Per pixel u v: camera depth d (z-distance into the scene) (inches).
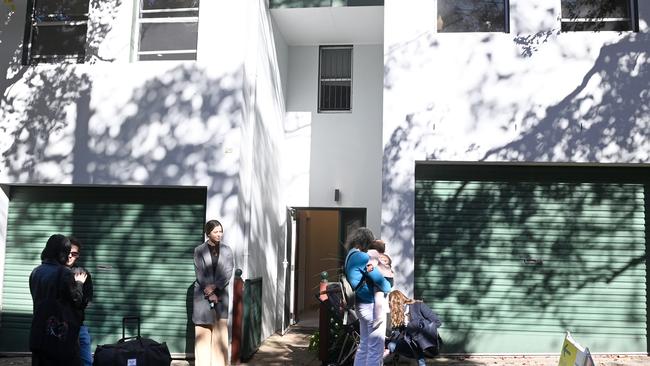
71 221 331.9
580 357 143.4
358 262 230.8
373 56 421.7
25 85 331.0
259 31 343.6
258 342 343.6
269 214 377.1
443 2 330.0
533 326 316.2
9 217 334.6
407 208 312.3
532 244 319.6
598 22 321.7
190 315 319.6
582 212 319.6
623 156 308.5
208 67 320.5
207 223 284.4
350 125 415.8
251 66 334.0
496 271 319.3
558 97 312.8
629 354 311.9
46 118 327.3
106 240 328.8
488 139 313.0
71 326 193.2
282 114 412.5
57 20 340.2
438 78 318.0
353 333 279.3
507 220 321.1
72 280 195.5
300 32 404.8
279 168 404.8
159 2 336.5
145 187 328.5
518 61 316.2
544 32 316.5
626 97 311.1
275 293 395.2
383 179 315.6
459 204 323.0
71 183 322.7
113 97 324.2
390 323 289.0
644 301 314.5
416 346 267.1
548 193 321.4
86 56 329.4
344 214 412.8
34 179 324.8
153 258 325.4
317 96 421.1
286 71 422.9
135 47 334.0
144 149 320.5
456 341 316.8
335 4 364.2
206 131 317.4
